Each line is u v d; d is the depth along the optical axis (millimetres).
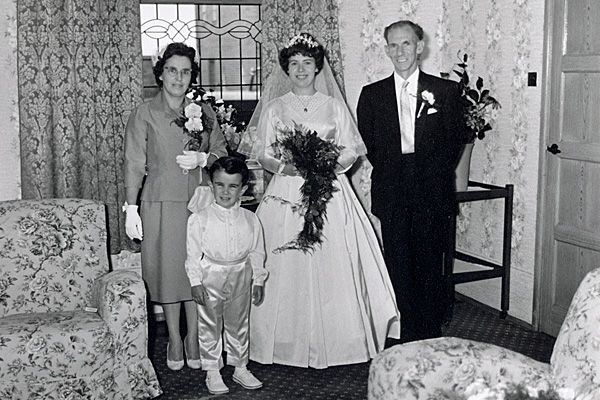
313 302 3787
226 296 3570
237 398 3510
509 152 4758
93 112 4414
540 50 4414
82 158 4441
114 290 3229
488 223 5027
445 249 4582
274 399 3496
